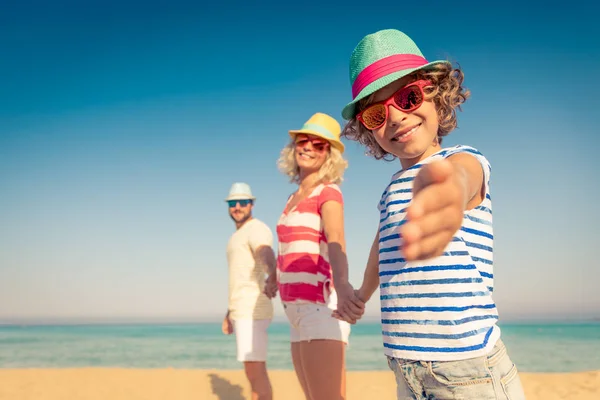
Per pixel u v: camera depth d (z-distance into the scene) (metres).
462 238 1.81
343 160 3.31
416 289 1.85
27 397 5.52
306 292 2.94
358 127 2.54
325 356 2.87
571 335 22.97
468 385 1.73
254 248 4.50
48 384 6.17
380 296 2.04
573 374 6.55
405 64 2.06
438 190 0.88
